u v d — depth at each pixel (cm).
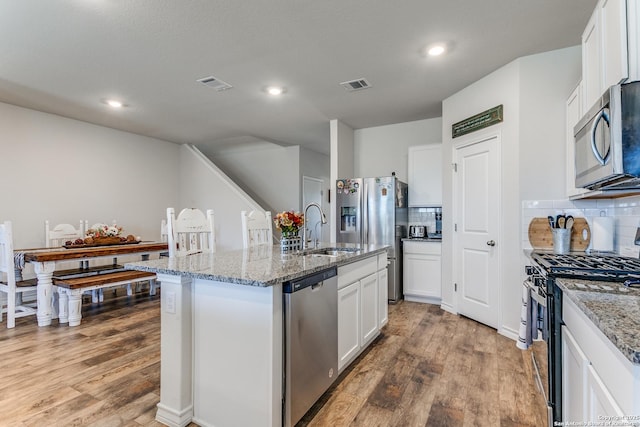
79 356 265
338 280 220
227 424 173
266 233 345
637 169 133
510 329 304
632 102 134
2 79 339
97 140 514
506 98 309
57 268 462
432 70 320
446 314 377
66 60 297
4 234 326
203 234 307
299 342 173
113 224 485
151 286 462
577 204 274
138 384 222
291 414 167
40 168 449
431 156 445
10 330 323
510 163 306
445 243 394
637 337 79
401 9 226
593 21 183
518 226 298
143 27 246
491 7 225
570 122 264
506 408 195
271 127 525
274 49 280
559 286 146
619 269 161
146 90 369
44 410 192
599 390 100
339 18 237
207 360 180
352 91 371
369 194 445
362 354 270
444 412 192
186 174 649
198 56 291
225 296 174
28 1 214
